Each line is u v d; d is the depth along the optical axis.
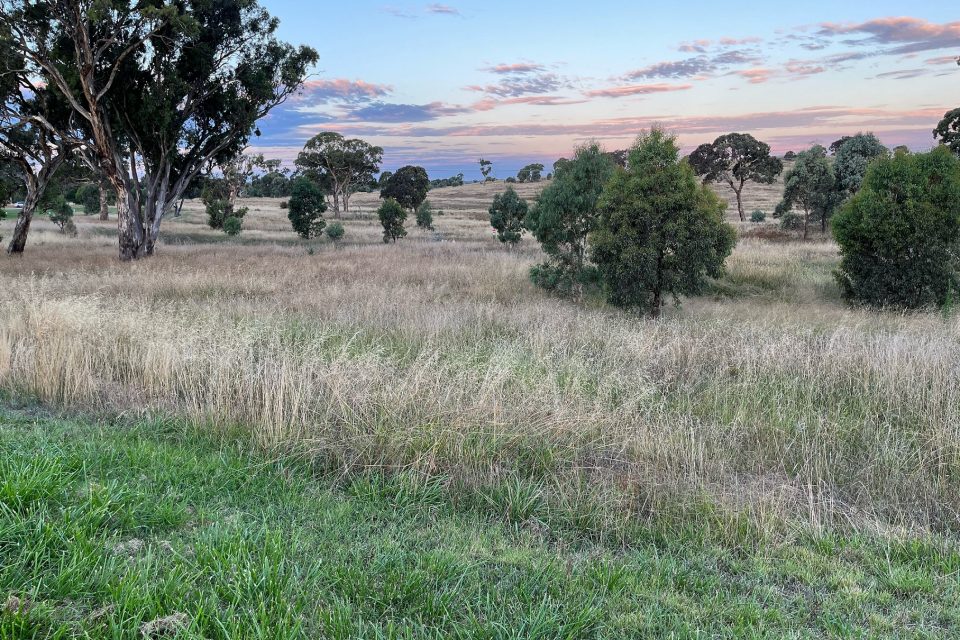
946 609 3.44
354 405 6.26
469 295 16.62
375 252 31.22
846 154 38.09
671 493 4.91
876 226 16.27
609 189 14.30
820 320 14.26
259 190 124.38
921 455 5.70
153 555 3.28
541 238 16.97
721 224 13.76
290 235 48.34
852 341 9.36
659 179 13.51
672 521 4.57
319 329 10.43
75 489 3.97
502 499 4.79
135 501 3.93
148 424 6.09
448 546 3.90
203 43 27.48
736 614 3.28
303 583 3.14
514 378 7.20
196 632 2.60
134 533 3.63
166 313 11.20
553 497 4.87
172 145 29.20
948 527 4.57
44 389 6.90
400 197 80.62
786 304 17.61
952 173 15.93
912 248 15.98
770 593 3.55
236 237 45.31
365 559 3.62
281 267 22.42
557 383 7.35
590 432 6.02
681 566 3.88
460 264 23.84
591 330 10.62
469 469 5.28
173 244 39.66
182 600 2.79
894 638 3.13
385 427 5.77
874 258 16.91
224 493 4.54
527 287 18.20
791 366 8.49
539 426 5.98
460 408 6.03
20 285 14.84
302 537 3.81
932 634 3.18
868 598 3.55
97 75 27.05
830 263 24.44
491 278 19.84
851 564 3.97
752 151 64.31
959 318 13.09
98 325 8.86
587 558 3.94
